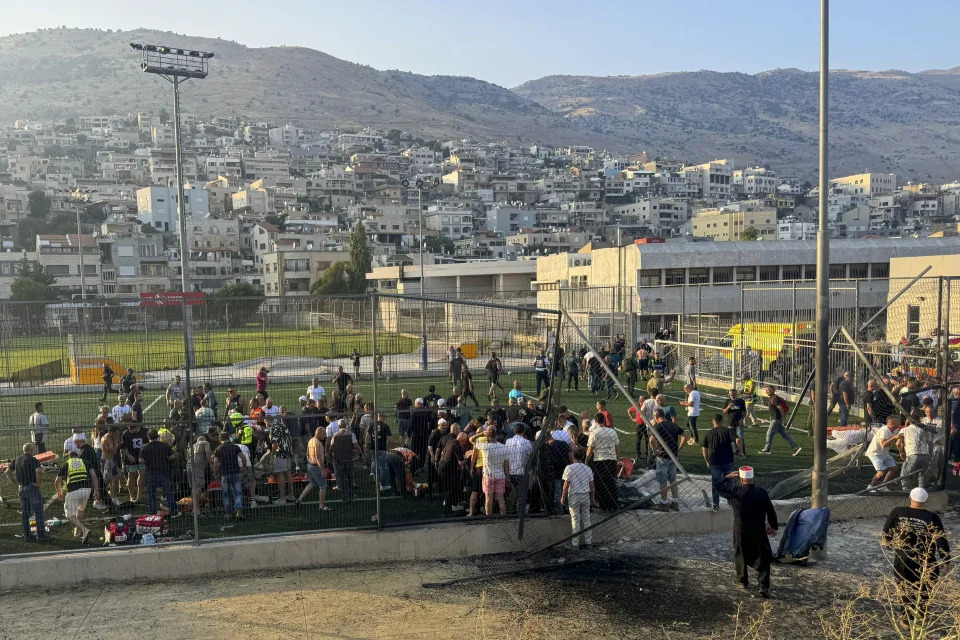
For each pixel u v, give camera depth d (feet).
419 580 32.40
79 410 65.67
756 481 45.03
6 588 31.22
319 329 54.24
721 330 93.97
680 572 33.06
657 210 600.80
